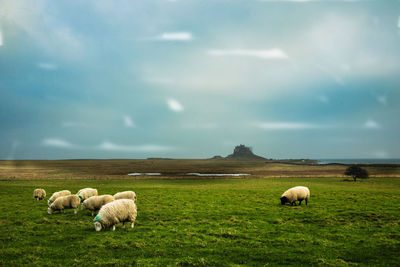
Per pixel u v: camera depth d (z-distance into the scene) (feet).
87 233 48.19
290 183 174.40
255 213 67.51
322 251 39.65
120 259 36.35
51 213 65.46
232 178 224.74
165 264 34.68
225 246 42.11
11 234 47.60
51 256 37.55
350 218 61.77
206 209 73.26
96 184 161.99
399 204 81.05
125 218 51.29
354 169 204.95
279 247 41.63
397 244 42.55
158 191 116.78
